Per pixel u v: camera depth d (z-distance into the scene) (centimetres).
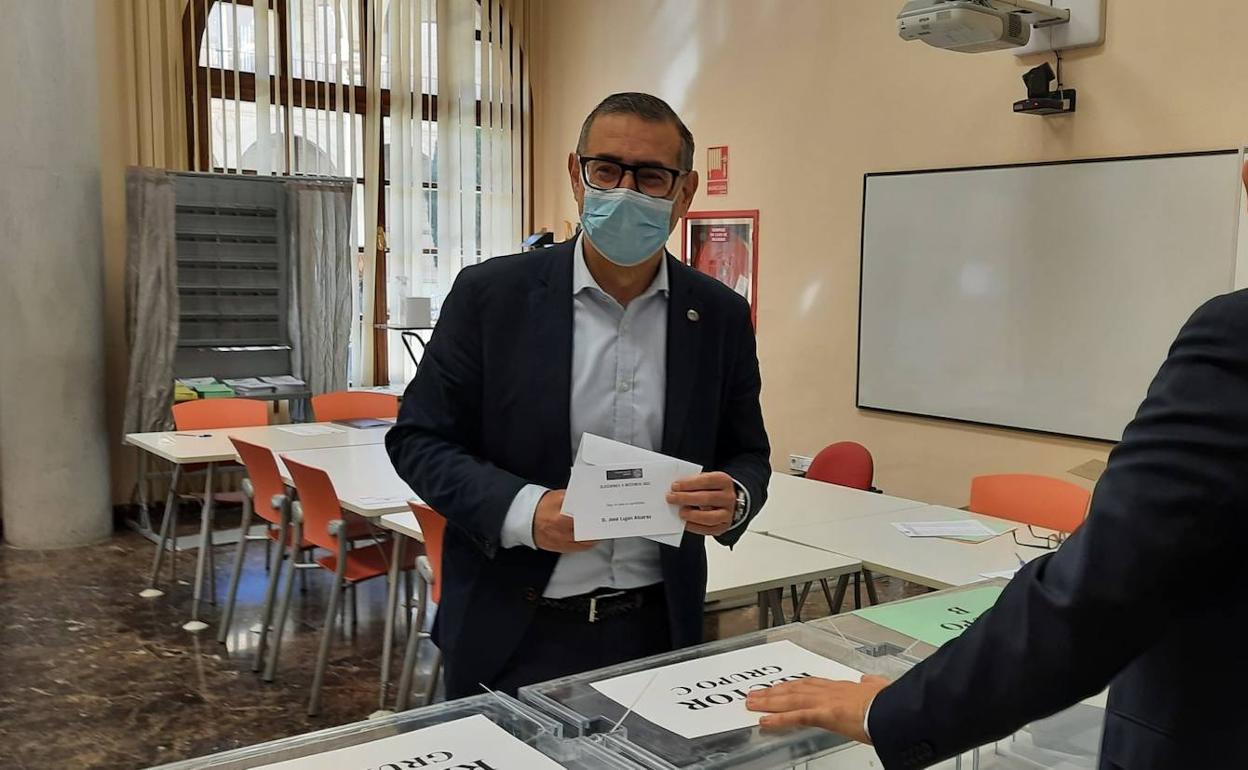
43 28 505
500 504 144
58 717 333
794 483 393
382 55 653
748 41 566
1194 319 79
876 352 505
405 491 358
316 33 626
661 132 151
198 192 574
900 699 90
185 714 337
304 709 342
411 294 672
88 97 527
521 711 114
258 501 397
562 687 121
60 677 366
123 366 584
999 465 457
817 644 137
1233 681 78
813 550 290
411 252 671
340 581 342
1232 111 370
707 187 601
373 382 666
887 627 145
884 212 497
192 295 578
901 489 500
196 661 384
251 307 596
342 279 611
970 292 461
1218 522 73
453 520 151
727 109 583
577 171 159
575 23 696
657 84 630
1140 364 402
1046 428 436
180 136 589
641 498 140
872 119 501
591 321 159
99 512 549
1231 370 74
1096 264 414
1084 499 324
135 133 574
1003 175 445
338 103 634
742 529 156
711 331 167
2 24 499
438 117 678
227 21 600
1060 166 423
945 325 473
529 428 155
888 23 490
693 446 164
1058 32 415
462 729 109
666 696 118
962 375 468
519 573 155
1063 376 428
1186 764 80
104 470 552
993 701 83
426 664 383
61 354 526
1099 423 416
